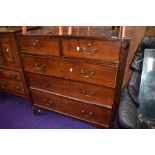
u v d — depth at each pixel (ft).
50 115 6.27
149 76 4.70
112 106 4.37
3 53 5.86
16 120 6.03
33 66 5.02
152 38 4.39
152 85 4.72
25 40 4.70
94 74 4.12
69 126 5.66
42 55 4.65
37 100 5.78
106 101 4.39
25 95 6.44
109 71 3.90
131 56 5.44
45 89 5.30
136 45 5.27
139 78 4.77
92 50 3.84
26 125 5.75
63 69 4.52
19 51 5.04
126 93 4.57
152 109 4.74
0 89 7.08
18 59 5.61
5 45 5.59
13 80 6.36
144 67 4.68
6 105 6.96
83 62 4.10
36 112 6.15
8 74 6.30
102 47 3.71
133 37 5.19
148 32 5.06
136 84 4.74
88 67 4.10
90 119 4.95
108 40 3.58
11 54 5.65
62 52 4.27
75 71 4.35
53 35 4.17
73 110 5.12
